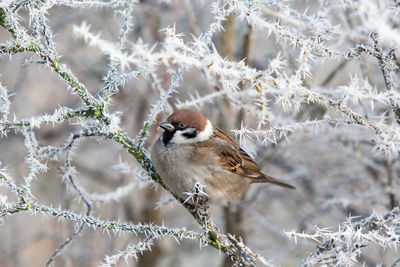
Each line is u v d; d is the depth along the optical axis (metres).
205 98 9.02
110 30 14.66
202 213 6.77
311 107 9.82
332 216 12.30
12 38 6.11
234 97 9.57
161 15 13.44
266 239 13.75
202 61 6.06
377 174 11.25
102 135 6.99
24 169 14.24
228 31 11.83
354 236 5.78
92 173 14.48
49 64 6.20
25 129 6.30
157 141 8.34
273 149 11.09
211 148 8.56
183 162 8.21
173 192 8.19
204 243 6.73
